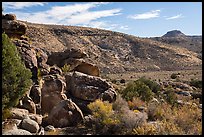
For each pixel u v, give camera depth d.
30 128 12.08
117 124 12.84
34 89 15.60
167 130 12.12
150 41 134.88
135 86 20.97
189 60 114.69
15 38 18.75
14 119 12.69
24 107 14.45
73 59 21.03
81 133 12.62
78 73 18.11
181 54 119.19
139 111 16.05
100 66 95.44
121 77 68.94
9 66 12.10
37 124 12.41
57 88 16.62
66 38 114.56
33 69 16.50
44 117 14.39
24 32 19.33
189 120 13.52
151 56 117.56
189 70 92.25
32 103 14.80
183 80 53.28
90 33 129.12
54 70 18.50
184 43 163.00
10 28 18.48
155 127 12.23
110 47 120.56
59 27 123.88
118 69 96.94
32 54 17.20
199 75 66.88
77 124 13.97
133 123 12.79
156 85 30.41
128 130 12.52
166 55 117.81
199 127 12.56
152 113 15.41
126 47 123.75
